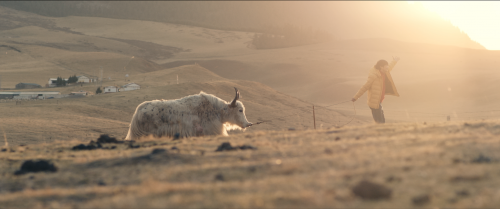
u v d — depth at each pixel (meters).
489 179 4.45
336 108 125.00
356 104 138.38
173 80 159.88
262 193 4.50
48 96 115.88
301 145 7.90
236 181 5.27
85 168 6.93
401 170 5.09
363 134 9.12
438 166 5.13
